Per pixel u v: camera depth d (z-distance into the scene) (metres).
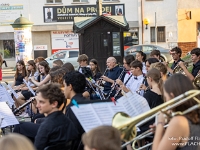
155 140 3.50
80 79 5.29
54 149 4.60
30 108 7.93
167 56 23.33
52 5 30.53
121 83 7.73
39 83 9.03
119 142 2.83
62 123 4.65
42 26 30.55
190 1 30.88
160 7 30.78
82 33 16.12
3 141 2.44
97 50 16.20
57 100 4.69
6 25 30.97
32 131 5.47
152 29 30.89
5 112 5.43
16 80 10.91
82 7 30.52
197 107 3.34
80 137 5.00
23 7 30.67
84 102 4.25
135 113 4.54
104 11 30.56
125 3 30.59
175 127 3.36
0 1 30.86
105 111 4.25
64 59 23.25
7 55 31.31
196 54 8.73
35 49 30.75
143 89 6.88
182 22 30.95
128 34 30.75
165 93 3.62
